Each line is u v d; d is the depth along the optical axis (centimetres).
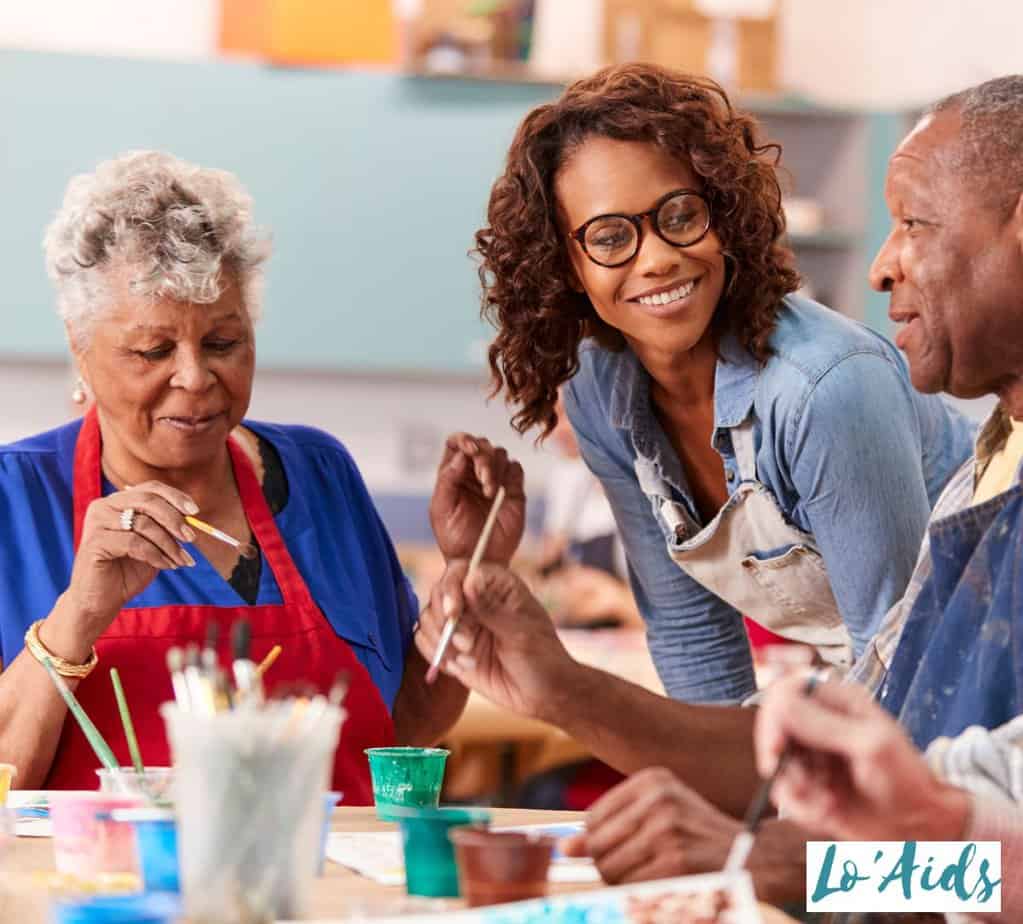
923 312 180
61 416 627
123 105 593
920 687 174
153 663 236
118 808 159
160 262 226
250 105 605
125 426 236
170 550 222
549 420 256
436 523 224
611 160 225
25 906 146
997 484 190
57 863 162
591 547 602
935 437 248
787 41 698
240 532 252
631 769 193
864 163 655
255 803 135
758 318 231
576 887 158
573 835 170
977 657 168
